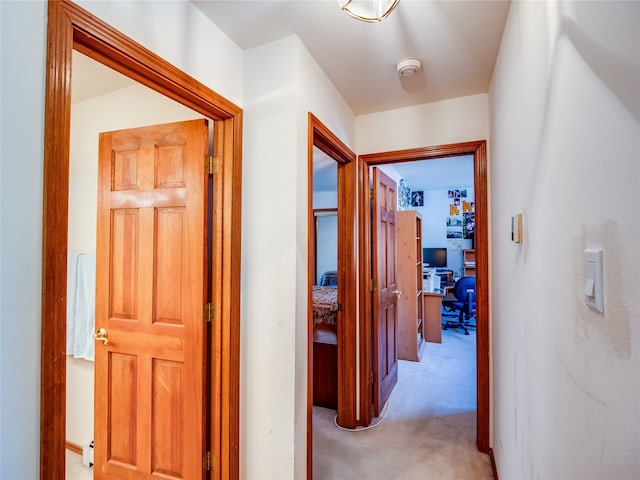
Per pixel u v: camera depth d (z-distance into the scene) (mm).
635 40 466
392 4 1010
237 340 1589
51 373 861
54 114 867
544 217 904
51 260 863
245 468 1584
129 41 1088
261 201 1616
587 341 631
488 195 2107
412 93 2152
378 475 1862
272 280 1577
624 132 494
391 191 3100
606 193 551
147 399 1657
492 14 1403
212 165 1608
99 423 1761
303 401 1602
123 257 1734
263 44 1641
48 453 850
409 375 3469
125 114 2023
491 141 2010
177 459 1597
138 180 1700
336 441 2213
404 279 3988
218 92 1511
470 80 1984
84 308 2098
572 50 696
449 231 6477
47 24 860
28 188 823
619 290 510
